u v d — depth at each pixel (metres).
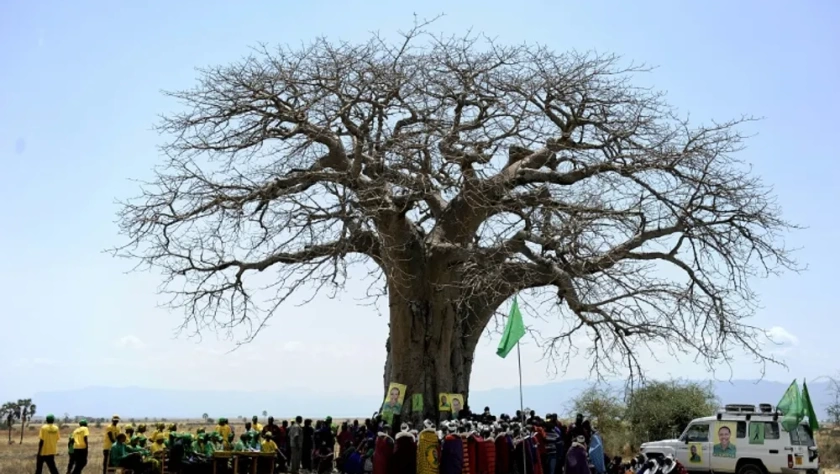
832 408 44.19
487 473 16.84
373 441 18.66
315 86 21.56
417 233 22.02
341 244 20.36
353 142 21.78
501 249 20.17
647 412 31.12
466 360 22.53
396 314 21.75
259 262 21.97
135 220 21.27
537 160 22.20
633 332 20.42
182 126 21.70
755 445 20.33
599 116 22.45
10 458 30.72
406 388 21.50
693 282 21.09
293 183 21.30
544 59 22.30
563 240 19.75
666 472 15.70
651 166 20.83
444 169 20.95
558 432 18.75
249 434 19.20
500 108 21.59
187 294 21.75
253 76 21.73
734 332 20.20
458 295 21.88
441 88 21.55
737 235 20.97
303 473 21.61
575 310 20.81
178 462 17.77
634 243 20.98
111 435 18.86
